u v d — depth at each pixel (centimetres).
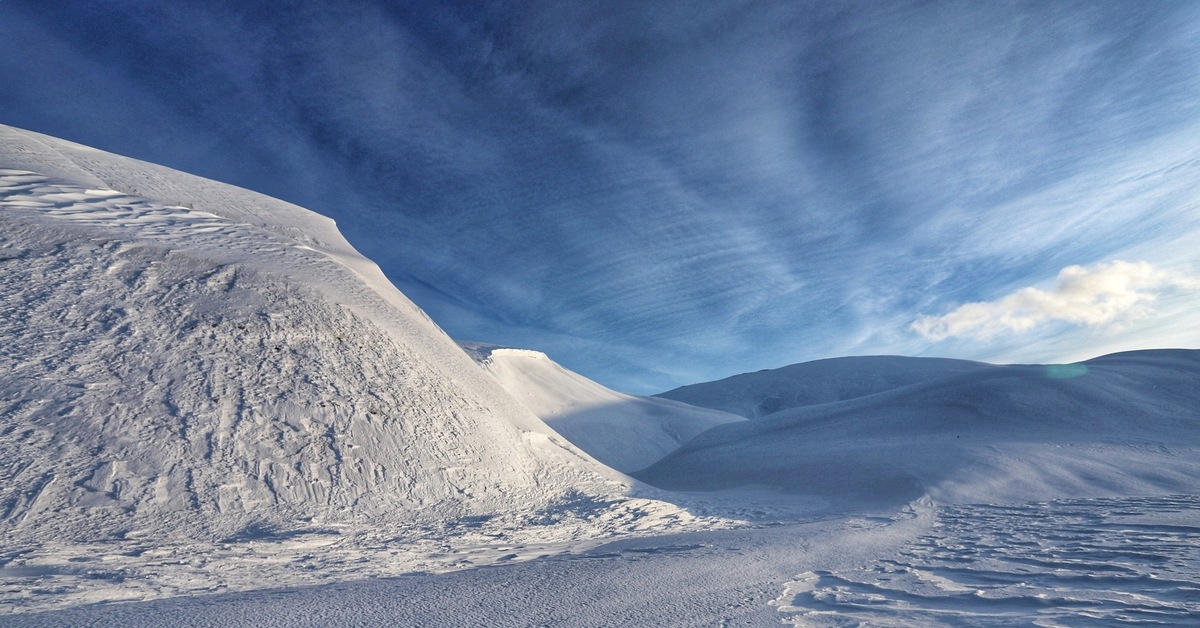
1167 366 3719
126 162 2864
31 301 1305
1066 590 400
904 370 9781
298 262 1978
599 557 718
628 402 6788
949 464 1927
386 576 639
